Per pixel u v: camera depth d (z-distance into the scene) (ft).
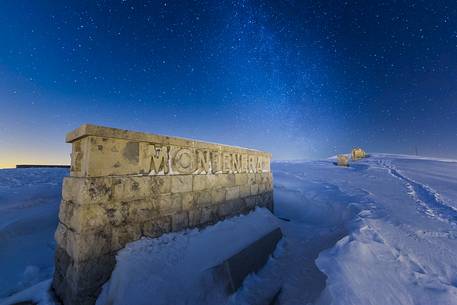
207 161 17.51
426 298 7.70
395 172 55.26
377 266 9.73
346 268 9.49
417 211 20.17
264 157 26.13
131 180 12.50
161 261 12.09
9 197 28.71
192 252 13.39
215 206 17.69
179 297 11.05
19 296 12.23
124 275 10.85
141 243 12.34
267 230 18.85
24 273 15.67
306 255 16.74
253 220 19.99
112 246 11.42
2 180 36.78
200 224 16.17
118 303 10.18
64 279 11.36
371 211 20.44
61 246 12.08
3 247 18.43
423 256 10.91
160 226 13.62
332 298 7.86
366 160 93.35
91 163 11.12
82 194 10.67
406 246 12.03
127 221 12.12
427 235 13.78
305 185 39.17
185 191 15.39
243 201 21.17
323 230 21.72
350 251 11.02
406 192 30.71
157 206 13.61
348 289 8.14
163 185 14.07
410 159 93.56
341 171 59.16
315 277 12.85
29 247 19.11
